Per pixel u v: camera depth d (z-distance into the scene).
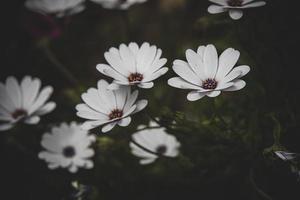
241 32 0.34
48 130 0.42
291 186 0.36
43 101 0.37
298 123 0.34
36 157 0.42
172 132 0.33
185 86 0.28
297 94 0.35
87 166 0.37
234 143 0.33
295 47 0.35
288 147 0.35
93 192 0.37
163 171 0.39
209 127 0.33
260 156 0.34
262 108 0.36
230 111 0.37
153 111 0.34
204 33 0.39
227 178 0.38
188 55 0.29
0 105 0.37
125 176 0.40
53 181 0.41
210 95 0.27
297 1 0.35
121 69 0.30
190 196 0.39
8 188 0.42
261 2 0.31
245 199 0.38
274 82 0.36
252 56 0.35
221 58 0.29
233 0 0.31
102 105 0.30
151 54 0.30
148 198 0.40
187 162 0.36
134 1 0.41
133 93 0.29
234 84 0.28
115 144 0.38
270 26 0.35
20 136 0.41
